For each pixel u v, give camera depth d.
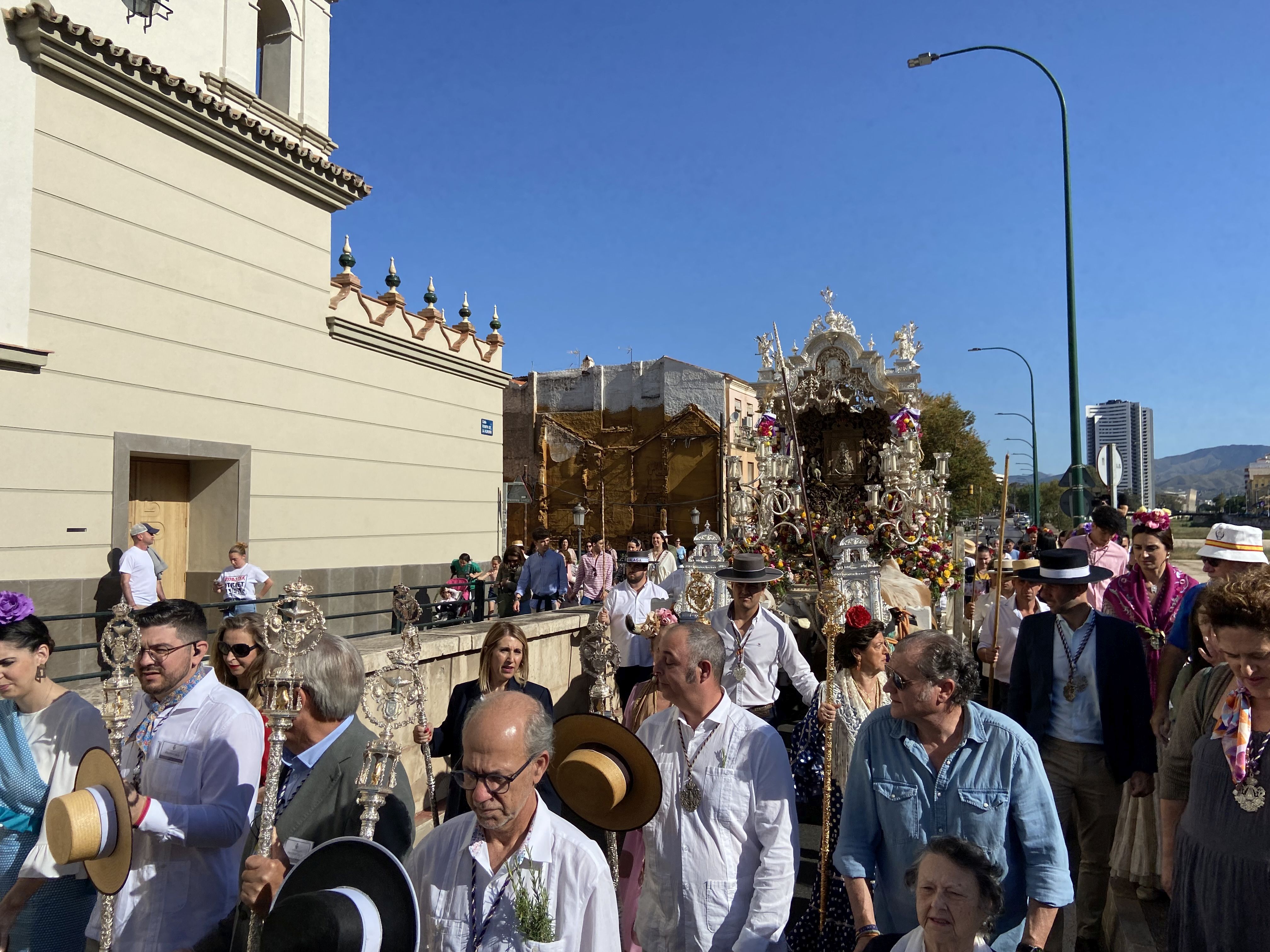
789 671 5.40
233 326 10.53
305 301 11.71
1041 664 4.31
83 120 8.71
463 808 4.39
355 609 12.48
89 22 8.89
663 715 3.34
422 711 3.04
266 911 2.45
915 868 2.49
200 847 2.86
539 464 40.50
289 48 11.70
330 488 12.10
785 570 10.16
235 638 3.86
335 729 2.95
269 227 11.09
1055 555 4.29
